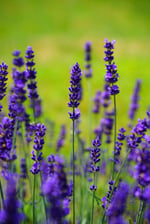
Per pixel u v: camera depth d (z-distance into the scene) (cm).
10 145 58
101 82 191
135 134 61
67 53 317
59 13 512
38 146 63
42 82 224
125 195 53
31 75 67
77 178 85
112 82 66
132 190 67
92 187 64
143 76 236
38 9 532
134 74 242
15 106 64
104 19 487
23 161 74
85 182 75
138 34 416
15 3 550
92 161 65
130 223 66
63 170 53
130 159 75
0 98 64
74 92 64
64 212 54
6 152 58
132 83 216
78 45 352
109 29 440
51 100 184
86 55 88
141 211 59
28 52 67
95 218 77
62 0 565
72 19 488
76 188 83
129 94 190
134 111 88
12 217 52
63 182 53
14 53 65
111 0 570
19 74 63
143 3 552
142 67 263
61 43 360
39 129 63
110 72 66
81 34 414
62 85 214
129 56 305
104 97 80
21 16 496
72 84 64
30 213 77
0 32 421
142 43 365
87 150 78
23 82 63
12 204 52
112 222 52
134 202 68
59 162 53
